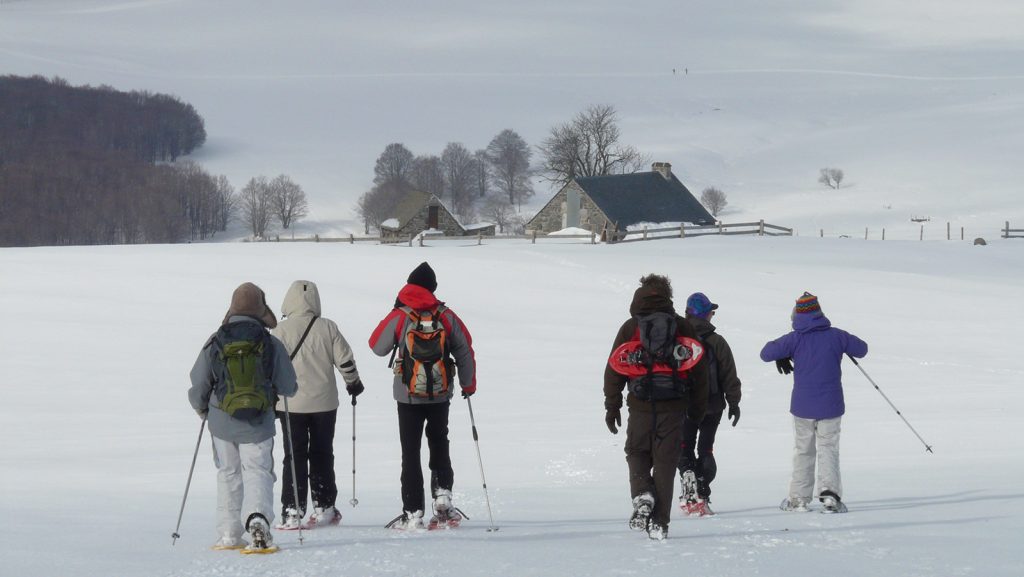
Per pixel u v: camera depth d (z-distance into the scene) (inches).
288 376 412.5
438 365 454.6
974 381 1163.3
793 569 339.3
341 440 868.6
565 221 4571.9
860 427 874.1
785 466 712.4
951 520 447.8
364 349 1354.6
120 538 423.2
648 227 4453.7
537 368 1234.6
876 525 439.8
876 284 2022.6
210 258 2126.0
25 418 987.9
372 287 1824.6
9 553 377.4
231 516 402.6
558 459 754.2
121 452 813.2
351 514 539.5
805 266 2306.8
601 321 1579.7
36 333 1412.4
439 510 468.4
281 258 2151.8
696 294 517.0
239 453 406.6
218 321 1524.4
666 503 412.5
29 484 642.2
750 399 1064.2
